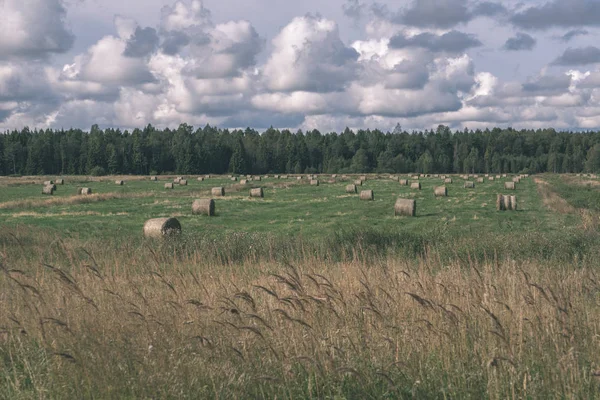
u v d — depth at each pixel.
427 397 4.79
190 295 7.44
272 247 14.97
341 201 43.22
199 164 165.75
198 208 33.47
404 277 8.23
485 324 5.94
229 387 4.91
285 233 24.62
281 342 5.42
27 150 160.25
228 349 5.35
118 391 4.82
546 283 7.58
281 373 5.02
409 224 28.12
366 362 5.30
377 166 181.25
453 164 192.25
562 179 99.62
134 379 4.86
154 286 8.23
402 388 4.90
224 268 11.54
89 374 4.97
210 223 29.33
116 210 36.09
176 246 14.67
